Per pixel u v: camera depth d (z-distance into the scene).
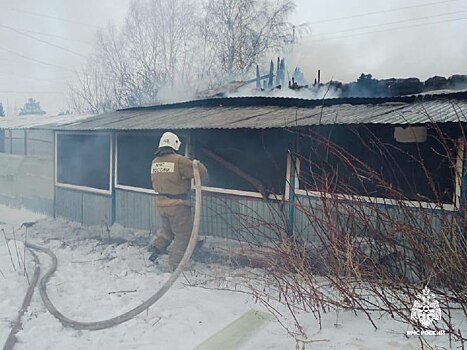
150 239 6.65
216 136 6.12
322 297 3.32
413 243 3.23
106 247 6.31
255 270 4.57
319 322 3.09
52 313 3.66
